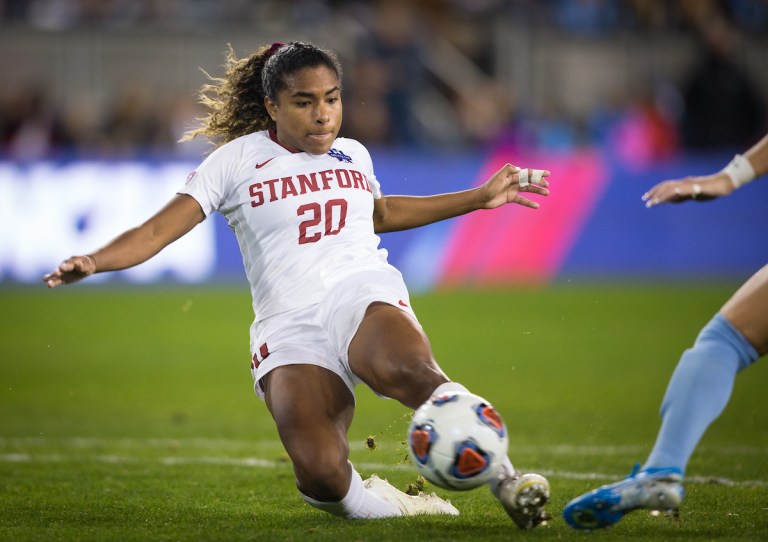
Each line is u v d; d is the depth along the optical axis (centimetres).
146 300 5319
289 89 1602
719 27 7312
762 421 2712
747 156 1474
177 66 6856
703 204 6000
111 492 1888
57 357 3881
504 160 5944
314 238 1620
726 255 6038
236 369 3656
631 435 2530
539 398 3061
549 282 5819
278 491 1895
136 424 2742
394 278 1609
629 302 5059
